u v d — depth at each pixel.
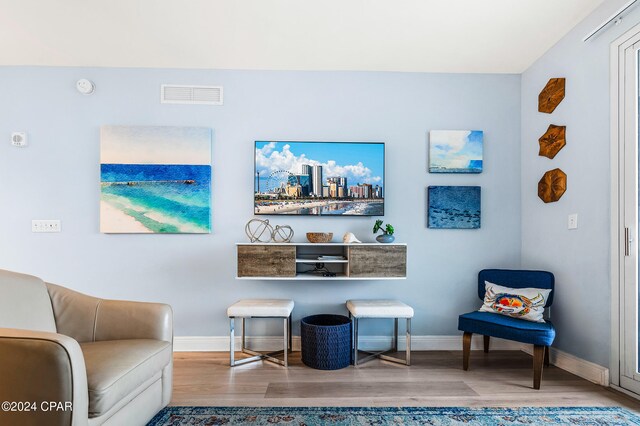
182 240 3.44
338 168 3.47
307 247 3.45
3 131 3.39
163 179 3.39
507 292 2.98
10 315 1.86
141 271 3.41
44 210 3.39
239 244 3.14
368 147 3.47
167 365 2.20
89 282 3.39
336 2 2.51
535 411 2.21
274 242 3.34
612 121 2.51
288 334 3.37
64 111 3.41
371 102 3.52
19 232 3.37
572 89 2.87
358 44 3.06
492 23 2.76
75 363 1.43
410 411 2.22
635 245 2.35
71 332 2.16
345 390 2.53
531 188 3.39
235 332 3.43
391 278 3.18
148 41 3.00
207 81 3.48
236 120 3.48
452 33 2.89
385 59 3.31
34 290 2.07
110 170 3.37
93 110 3.43
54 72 3.41
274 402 2.34
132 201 3.37
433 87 3.53
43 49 3.12
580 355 2.79
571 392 2.48
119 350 1.87
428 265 3.49
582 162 2.78
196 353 3.34
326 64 3.41
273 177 3.45
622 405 2.28
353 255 3.16
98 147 3.43
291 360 3.14
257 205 3.43
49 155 3.40
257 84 3.49
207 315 3.43
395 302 3.20
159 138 3.40
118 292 3.40
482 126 3.52
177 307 3.42
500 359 3.17
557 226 3.04
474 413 2.19
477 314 2.95
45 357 1.40
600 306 2.61
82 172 3.41
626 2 2.37
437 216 3.47
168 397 2.21
